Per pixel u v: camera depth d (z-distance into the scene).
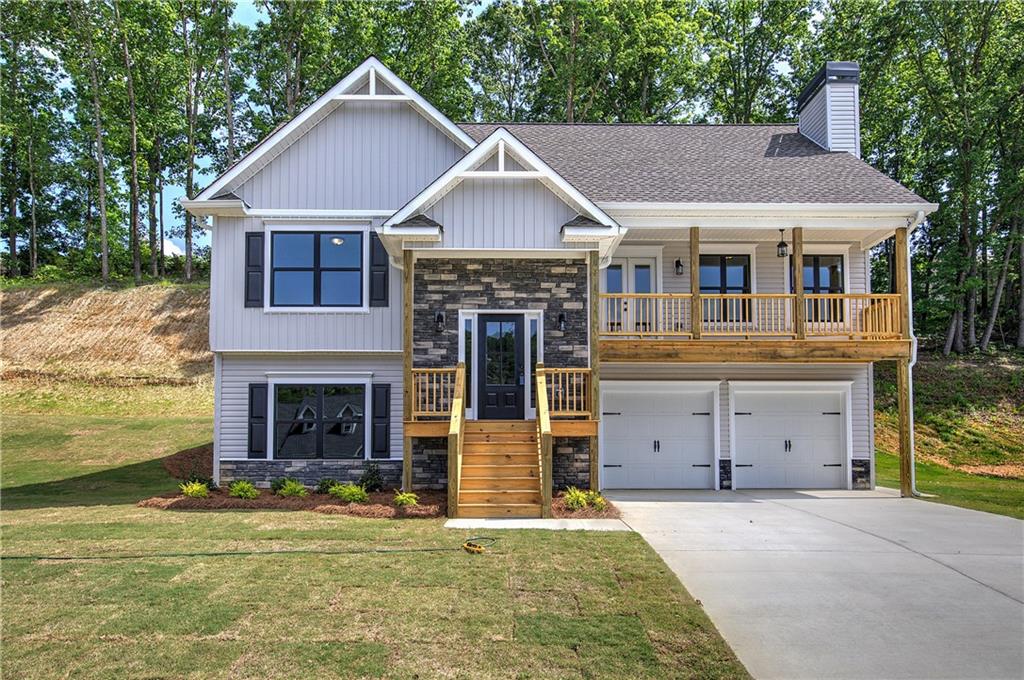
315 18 30.75
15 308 29.72
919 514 11.82
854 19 29.41
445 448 13.00
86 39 33.62
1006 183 26.09
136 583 7.23
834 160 16.94
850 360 14.44
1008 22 25.66
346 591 7.02
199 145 38.75
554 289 13.43
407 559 8.10
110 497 13.26
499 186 13.08
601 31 29.44
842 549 9.03
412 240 12.79
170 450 19.28
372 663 5.54
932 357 26.83
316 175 14.60
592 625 6.25
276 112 35.25
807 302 16.72
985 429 21.78
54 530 9.59
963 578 7.82
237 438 14.23
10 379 25.38
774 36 32.25
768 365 16.12
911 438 14.33
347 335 14.28
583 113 32.91
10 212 38.72
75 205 41.31
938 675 5.46
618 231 12.64
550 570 7.71
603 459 15.96
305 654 5.68
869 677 5.42
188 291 30.78
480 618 6.38
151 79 35.12
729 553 8.77
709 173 16.06
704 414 16.16
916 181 29.36
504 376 13.51
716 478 15.86
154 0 33.47
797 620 6.52
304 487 13.52
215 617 6.37
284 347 14.21
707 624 6.30
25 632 6.07
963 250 27.80
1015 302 29.92
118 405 24.19
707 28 32.94
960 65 26.30
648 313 15.12
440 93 32.50
